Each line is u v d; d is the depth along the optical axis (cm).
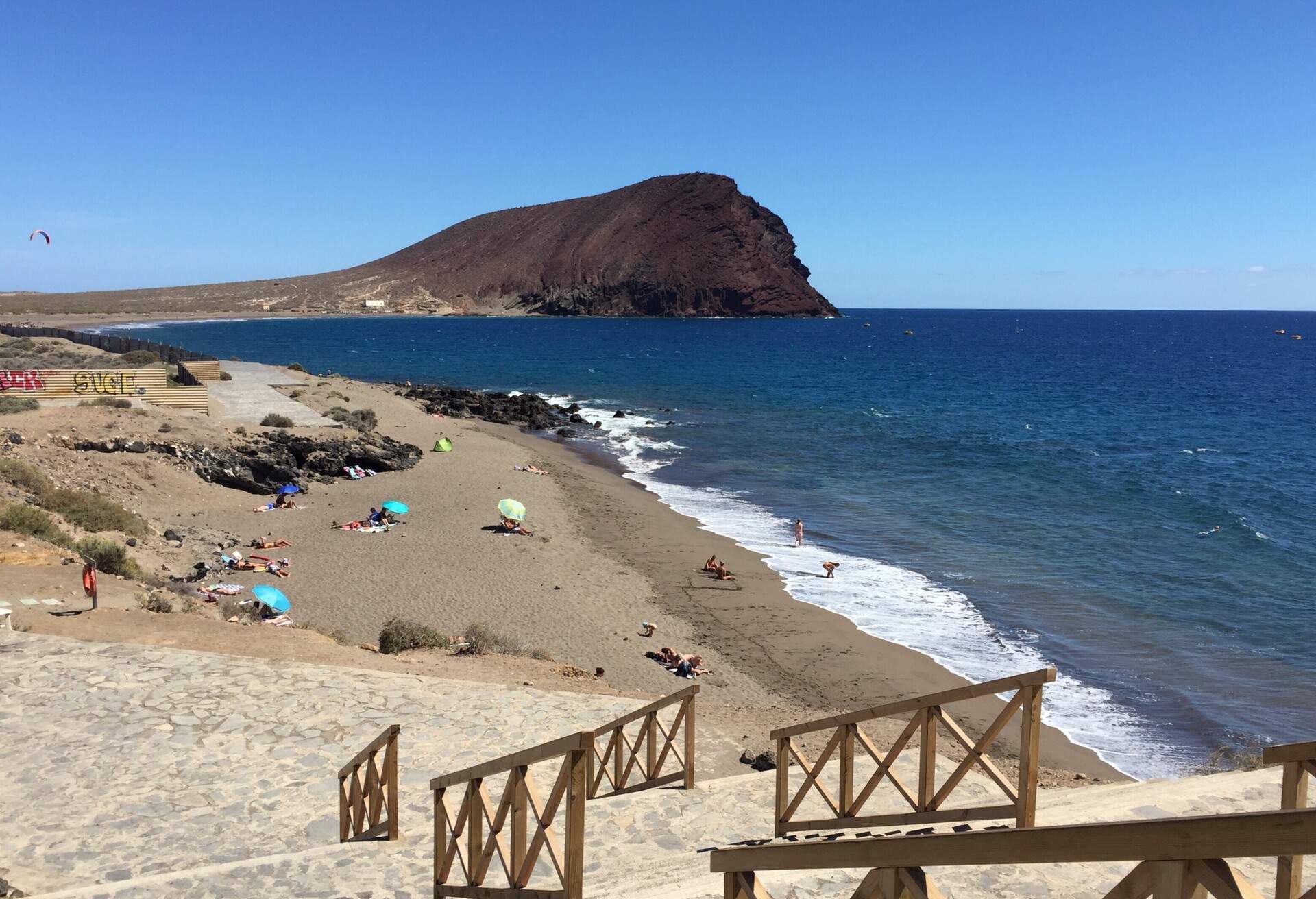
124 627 1600
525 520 3419
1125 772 1681
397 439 4766
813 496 4125
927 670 2150
